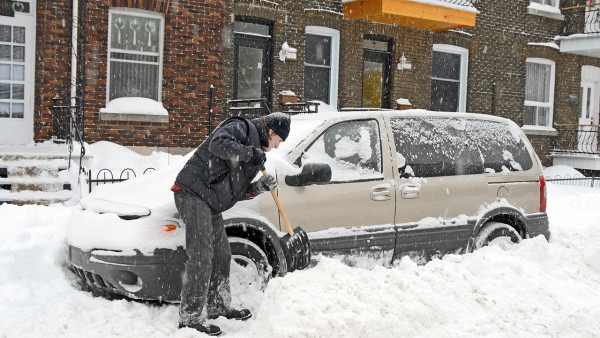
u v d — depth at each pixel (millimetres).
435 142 6582
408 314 4660
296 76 15133
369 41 16469
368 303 4711
